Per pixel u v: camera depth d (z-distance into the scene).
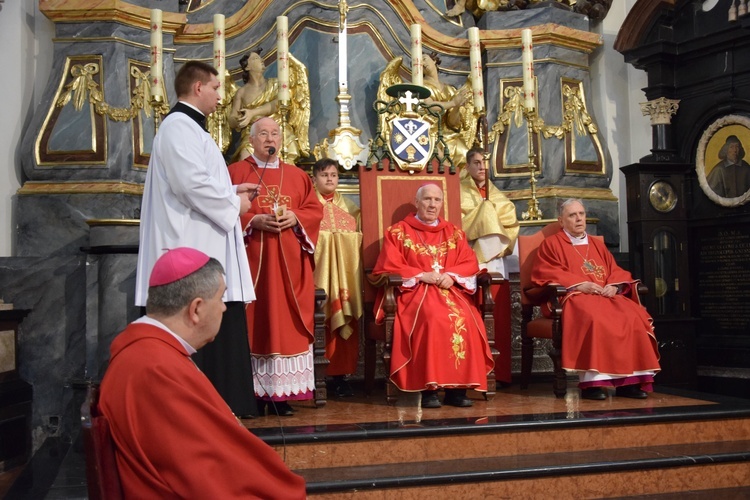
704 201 8.02
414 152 6.57
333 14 7.87
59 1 7.10
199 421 2.25
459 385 5.46
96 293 6.34
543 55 8.43
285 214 5.23
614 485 4.45
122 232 6.30
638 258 7.89
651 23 8.27
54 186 6.92
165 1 7.55
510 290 7.34
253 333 5.23
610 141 9.01
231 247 4.62
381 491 4.09
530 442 4.76
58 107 7.07
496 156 8.32
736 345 7.70
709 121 8.03
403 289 5.66
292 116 7.57
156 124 6.21
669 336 7.78
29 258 6.49
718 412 5.14
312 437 4.39
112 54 7.20
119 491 2.22
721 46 7.82
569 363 5.82
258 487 2.27
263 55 7.88
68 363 6.43
